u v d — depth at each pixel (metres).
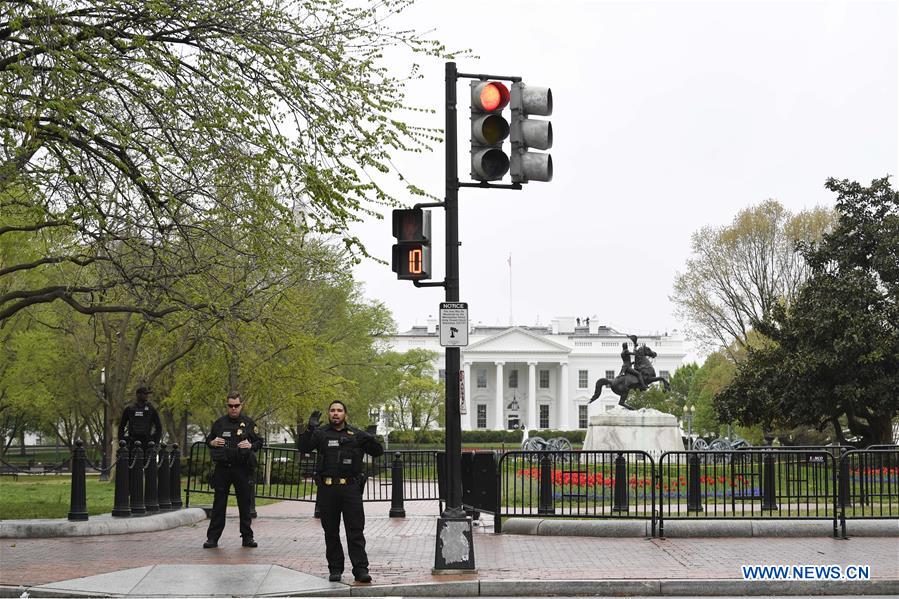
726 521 27.53
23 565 21.30
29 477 73.25
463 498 31.53
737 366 90.00
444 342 20.59
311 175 26.33
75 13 26.08
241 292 39.38
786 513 29.75
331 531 19.47
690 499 28.80
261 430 68.88
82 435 111.00
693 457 28.89
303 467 53.69
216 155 27.16
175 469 33.59
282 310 49.22
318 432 19.59
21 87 25.50
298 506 41.72
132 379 70.75
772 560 22.38
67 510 33.75
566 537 27.20
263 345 53.62
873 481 28.94
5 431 116.44
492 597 18.92
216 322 35.75
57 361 80.94
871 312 76.88
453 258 20.66
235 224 29.81
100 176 29.44
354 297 97.50
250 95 26.44
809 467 31.81
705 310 104.12
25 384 81.44
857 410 77.69
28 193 30.50
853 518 27.69
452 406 20.64
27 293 35.03
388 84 28.52
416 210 20.30
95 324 65.88
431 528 30.89
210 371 55.56
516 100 20.14
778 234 101.44
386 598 18.50
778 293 101.62
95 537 26.98
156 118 27.14
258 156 26.52
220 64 26.56
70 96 25.62
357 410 94.25
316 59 26.98
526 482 38.72
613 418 62.19
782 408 78.56
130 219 29.83
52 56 24.86
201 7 26.98
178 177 27.78
